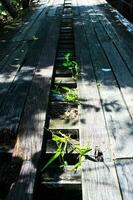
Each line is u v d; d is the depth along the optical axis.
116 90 3.40
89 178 2.03
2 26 8.01
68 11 10.33
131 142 2.40
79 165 2.17
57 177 2.16
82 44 5.55
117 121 2.73
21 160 2.25
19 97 3.32
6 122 2.80
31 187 1.95
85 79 3.79
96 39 5.90
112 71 4.02
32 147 2.39
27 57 4.87
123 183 1.97
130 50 4.99
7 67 4.39
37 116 2.87
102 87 3.51
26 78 3.89
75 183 2.09
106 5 11.11
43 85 3.61
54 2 13.28
